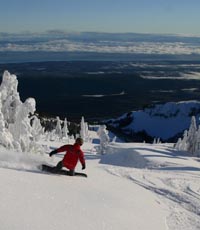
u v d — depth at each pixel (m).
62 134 77.62
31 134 15.05
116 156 33.59
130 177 15.59
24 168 10.99
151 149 38.12
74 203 8.59
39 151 14.71
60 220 7.23
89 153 44.91
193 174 19.89
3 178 8.70
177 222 9.90
